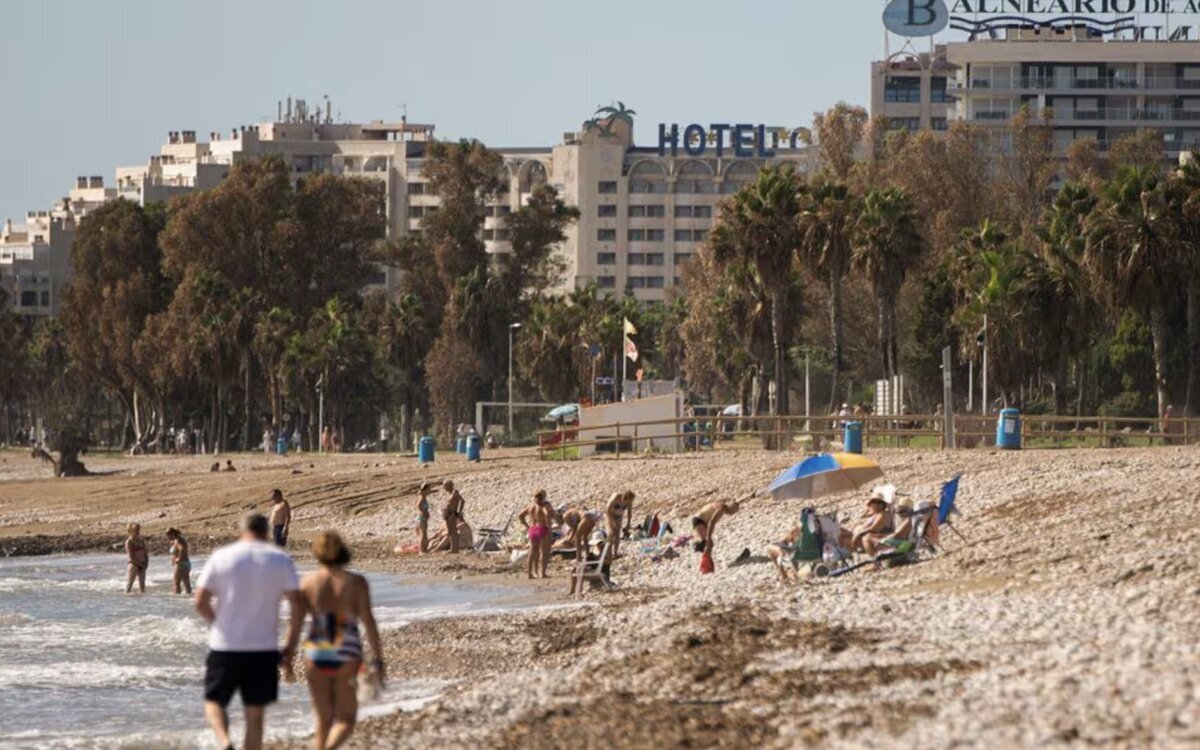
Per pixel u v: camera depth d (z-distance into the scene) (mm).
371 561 130375
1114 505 91375
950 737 38719
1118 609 57281
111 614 101500
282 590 41594
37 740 58125
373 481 189000
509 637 76938
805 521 84562
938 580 73500
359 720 54281
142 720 62875
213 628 41406
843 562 84000
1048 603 61250
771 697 48375
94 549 157000
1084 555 72938
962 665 49875
